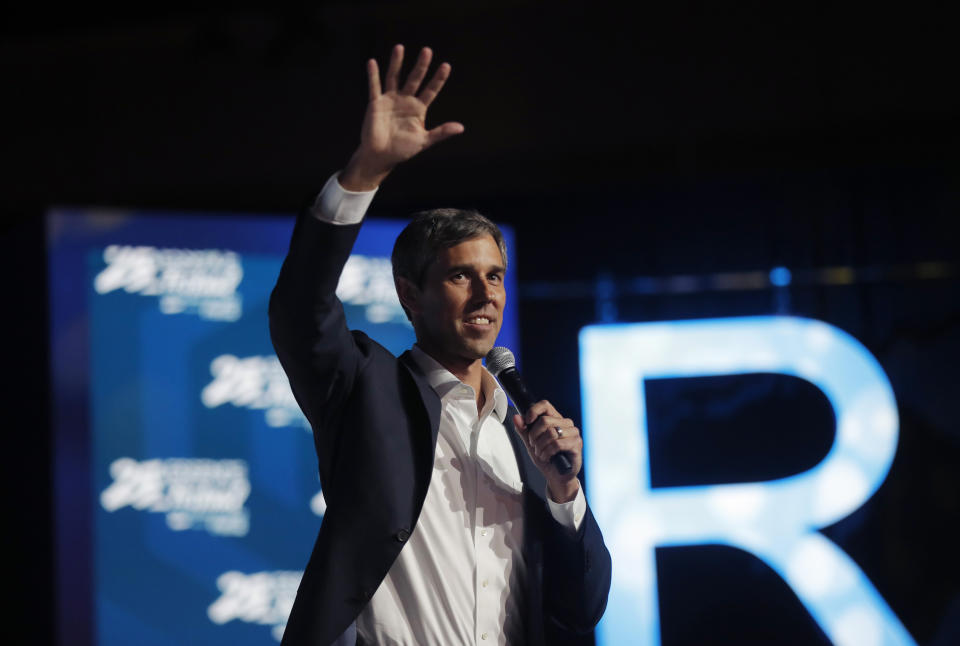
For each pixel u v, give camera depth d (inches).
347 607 88.0
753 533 316.2
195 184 344.8
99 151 346.9
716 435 322.3
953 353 320.8
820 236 331.6
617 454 321.1
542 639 96.7
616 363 326.6
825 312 328.8
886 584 312.5
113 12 345.4
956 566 311.3
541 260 338.6
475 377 102.3
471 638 92.2
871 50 332.8
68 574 272.2
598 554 102.4
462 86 345.4
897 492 316.8
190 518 283.0
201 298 293.9
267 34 347.6
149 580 277.7
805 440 320.8
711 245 334.6
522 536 98.3
